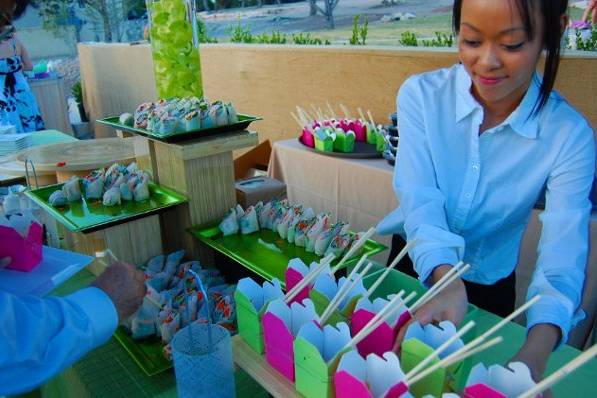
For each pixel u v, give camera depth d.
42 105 4.63
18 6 0.69
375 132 2.36
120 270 0.76
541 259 0.86
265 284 0.87
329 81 3.10
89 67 5.64
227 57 3.87
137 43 4.89
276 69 3.48
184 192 1.35
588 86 2.01
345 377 0.62
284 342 0.74
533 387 0.57
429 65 2.51
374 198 2.06
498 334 0.94
